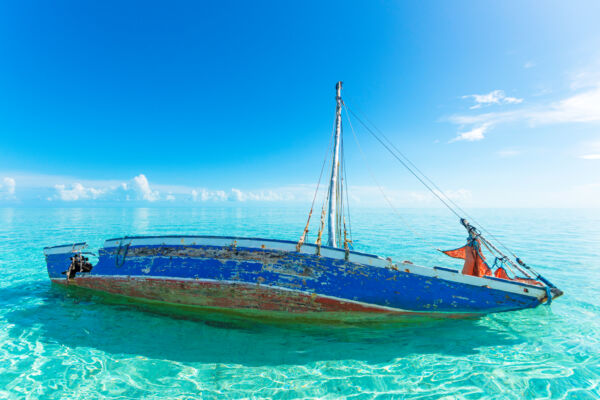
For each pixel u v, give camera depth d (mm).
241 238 7914
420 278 7312
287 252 7602
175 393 4766
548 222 56312
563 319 7980
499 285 7227
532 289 7098
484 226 45188
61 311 8250
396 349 6258
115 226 37969
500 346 6418
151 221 48688
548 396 4641
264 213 87000
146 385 4965
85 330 7059
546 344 6508
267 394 4762
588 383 4984
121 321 7582
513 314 8227
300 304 7367
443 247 22219
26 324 7383
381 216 79188
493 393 4734
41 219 50781
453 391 4805
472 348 6324
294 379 5172
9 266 14406
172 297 8219
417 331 7133
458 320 7586
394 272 7328
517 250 21312
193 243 8250
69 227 35969
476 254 8750
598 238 29109
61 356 5883
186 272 7926
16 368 5426
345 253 7410
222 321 7648
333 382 5082
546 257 18516
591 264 16219
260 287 7355
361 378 5207
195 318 7793
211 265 7832
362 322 7469
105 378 5152
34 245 21125
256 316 7723
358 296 7207
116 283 8859
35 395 4668
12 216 60125
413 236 29922
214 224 42938
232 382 5074
